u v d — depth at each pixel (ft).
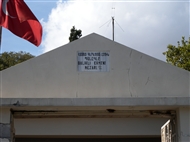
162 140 40.70
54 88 32.68
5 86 32.60
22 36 31.78
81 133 41.88
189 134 30.89
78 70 33.01
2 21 31.60
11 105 29.68
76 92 32.63
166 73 33.24
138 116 36.73
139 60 33.35
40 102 29.89
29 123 41.96
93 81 32.89
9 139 30.12
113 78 32.99
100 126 42.11
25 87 32.65
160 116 36.17
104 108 32.37
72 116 36.70
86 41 33.45
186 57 73.46
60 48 33.30
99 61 33.24
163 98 30.32
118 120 42.34
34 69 32.96
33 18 32.04
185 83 33.14
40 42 32.17
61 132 41.83
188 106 30.91
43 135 42.11
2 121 30.40
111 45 33.50
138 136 43.86
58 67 33.01
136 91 32.83
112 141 51.39
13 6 32.01
